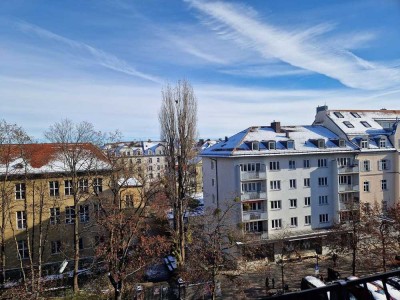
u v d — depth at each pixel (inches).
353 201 1462.8
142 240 951.6
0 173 1133.7
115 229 888.9
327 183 1556.3
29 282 959.6
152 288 1064.2
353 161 1590.8
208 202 1692.9
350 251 1455.5
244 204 1423.5
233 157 1401.3
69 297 994.7
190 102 1279.5
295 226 1501.0
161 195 1160.2
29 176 1182.3
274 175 1471.5
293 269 1359.5
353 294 163.0
